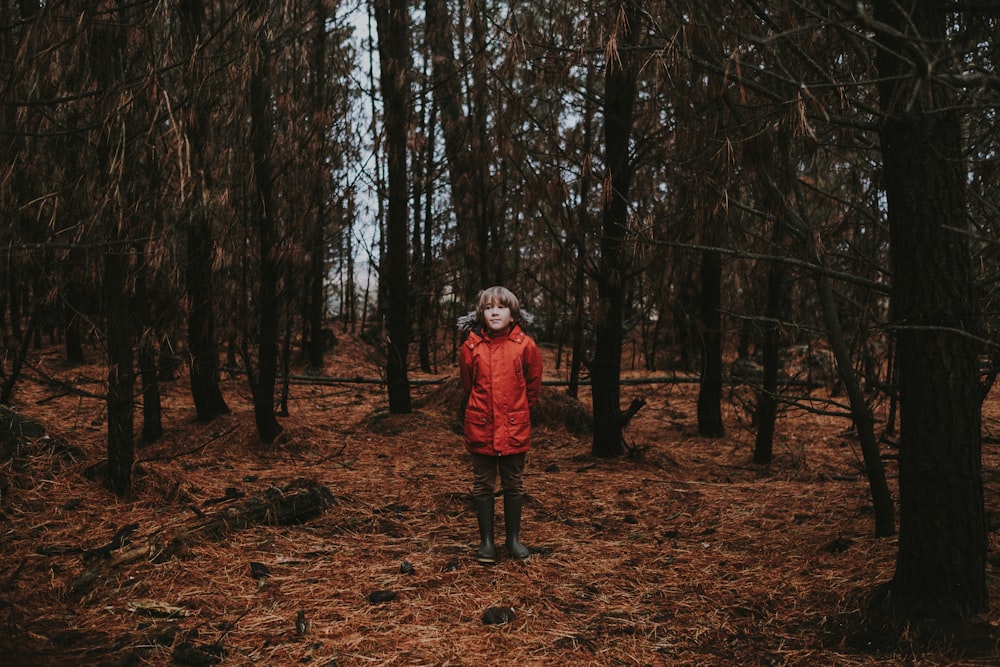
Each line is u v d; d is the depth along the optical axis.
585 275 6.68
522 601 3.41
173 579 3.47
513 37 4.54
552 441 7.68
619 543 4.30
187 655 2.75
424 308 12.70
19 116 3.27
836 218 4.86
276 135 6.87
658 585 3.63
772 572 3.73
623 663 2.85
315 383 10.65
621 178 6.09
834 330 3.94
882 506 3.97
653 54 3.28
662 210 6.09
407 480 5.74
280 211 7.34
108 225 4.02
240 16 3.89
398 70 8.03
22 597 3.17
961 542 2.84
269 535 4.16
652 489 5.59
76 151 4.11
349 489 5.32
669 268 5.85
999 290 3.39
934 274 2.77
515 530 4.05
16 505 4.18
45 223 4.30
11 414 4.94
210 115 5.53
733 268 8.20
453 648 2.92
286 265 7.52
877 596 3.08
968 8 2.52
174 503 4.55
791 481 6.03
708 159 3.75
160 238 3.69
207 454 6.57
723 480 6.13
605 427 6.74
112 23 3.52
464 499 5.14
